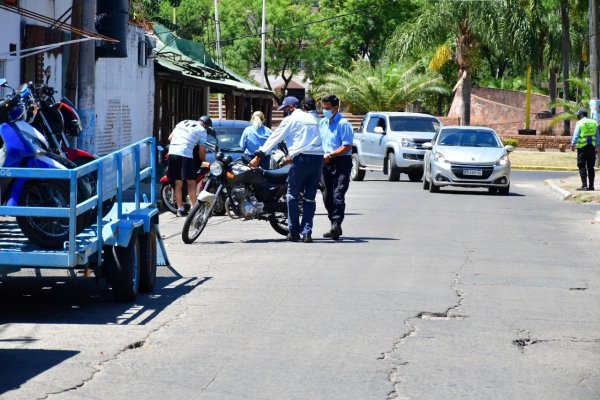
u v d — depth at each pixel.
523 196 36.91
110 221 13.84
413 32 76.38
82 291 14.76
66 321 12.48
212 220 25.39
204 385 9.52
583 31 87.12
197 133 26.00
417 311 13.36
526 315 13.27
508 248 20.41
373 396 9.23
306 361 10.52
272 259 18.17
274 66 110.81
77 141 25.62
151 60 46.59
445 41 76.69
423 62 97.19
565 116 77.69
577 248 20.75
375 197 34.34
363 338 11.66
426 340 11.62
